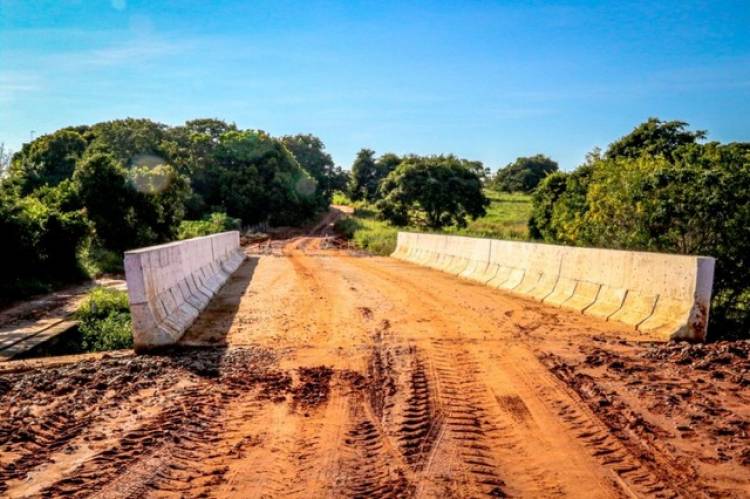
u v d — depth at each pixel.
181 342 7.92
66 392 5.83
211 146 71.12
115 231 26.92
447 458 4.23
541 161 121.12
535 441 4.52
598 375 6.18
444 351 7.44
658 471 3.90
